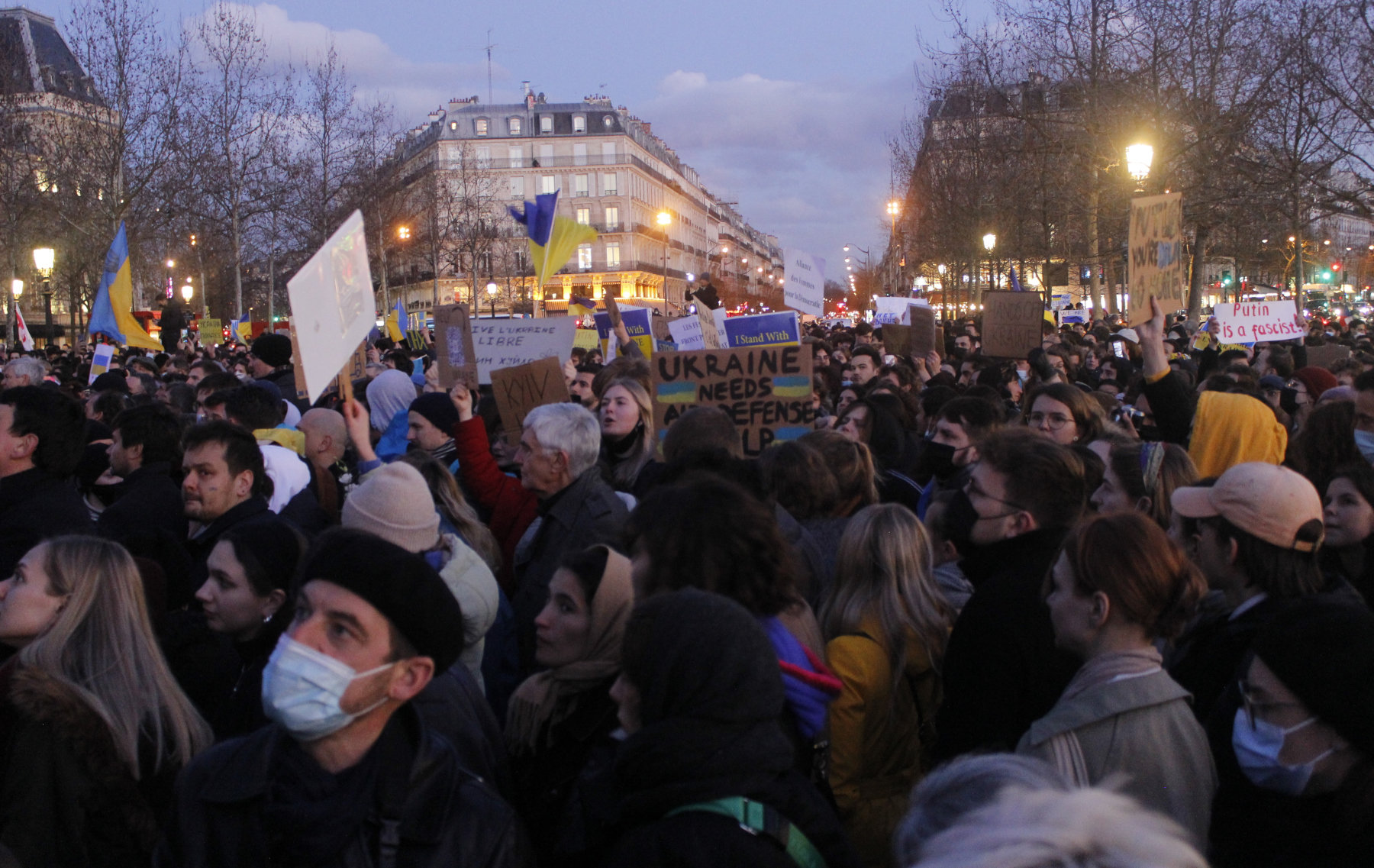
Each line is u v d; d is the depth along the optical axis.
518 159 88.50
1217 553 3.12
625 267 88.81
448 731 2.74
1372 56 20.38
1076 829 1.20
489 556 4.48
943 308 38.84
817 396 9.38
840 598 3.45
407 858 2.07
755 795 2.06
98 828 2.69
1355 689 2.24
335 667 2.04
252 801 2.07
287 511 4.92
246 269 45.06
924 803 1.58
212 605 3.20
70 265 32.56
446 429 5.86
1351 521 3.74
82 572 2.88
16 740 2.68
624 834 2.07
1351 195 20.91
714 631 2.08
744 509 2.59
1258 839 2.40
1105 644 2.65
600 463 5.68
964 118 35.31
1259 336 14.01
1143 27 25.53
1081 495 3.19
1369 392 5.47
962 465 5.00
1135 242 6.21
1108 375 10.85
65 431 4.34
